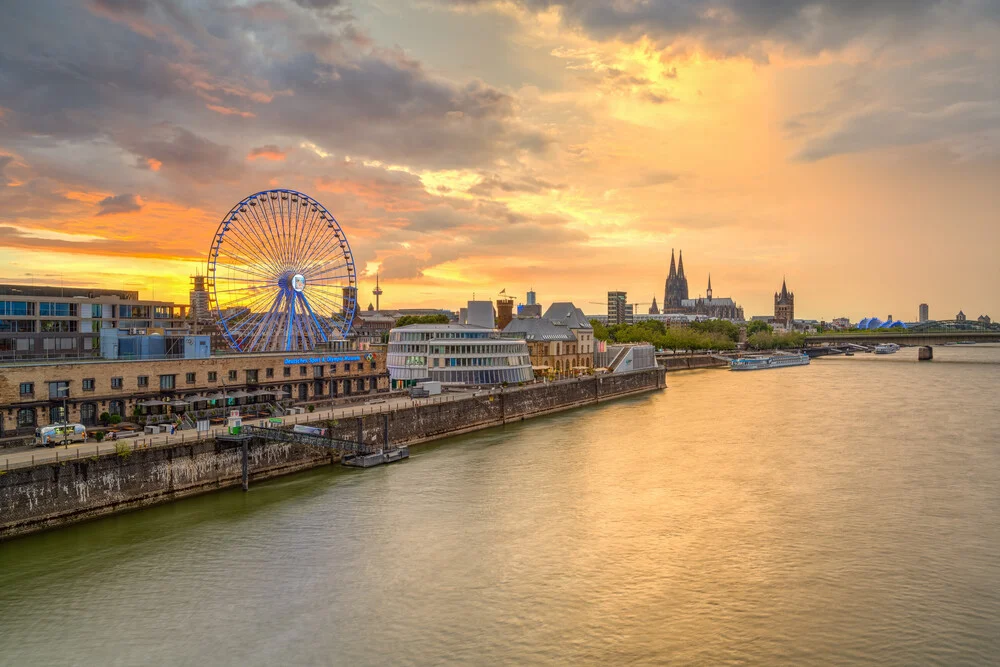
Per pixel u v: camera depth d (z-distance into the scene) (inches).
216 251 5511.8
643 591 2381.9
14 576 2418.8
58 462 2817.4
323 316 6127.0
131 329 4840.1
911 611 2236.7
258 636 2075.5
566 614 2220.7
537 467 4047.7
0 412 3280.0
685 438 4987.7
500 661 1961.1
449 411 5187.0
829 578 2477.9
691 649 2023.9
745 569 2556.6
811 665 1945.1
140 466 3115.2
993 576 2484.0
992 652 1995.6
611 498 3410.4
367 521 3041.3
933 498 3385.8
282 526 2957.7
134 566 2522.1
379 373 5664.4
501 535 2888.8
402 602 2292.1
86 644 2022.6
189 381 4183.1
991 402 6815.9
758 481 3722.9
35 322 4817.9
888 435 5022.1
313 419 4146.2
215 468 3459.6
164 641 2041.1
